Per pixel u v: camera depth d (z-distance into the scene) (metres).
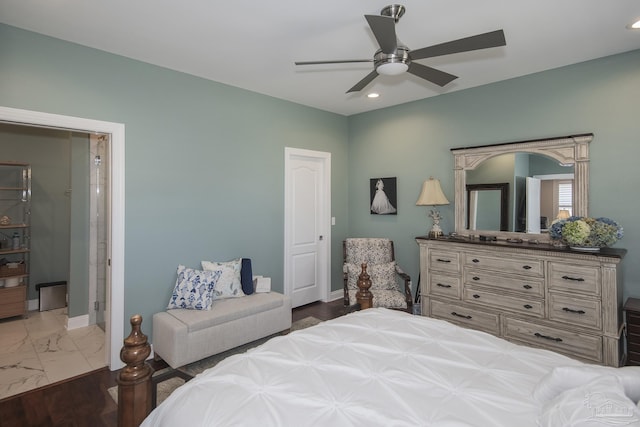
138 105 3.05
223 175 3.68
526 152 3.44
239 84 3.71
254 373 1.46
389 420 1.15
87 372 2.87
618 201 2.96
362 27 2.49
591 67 3.07
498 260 3.23
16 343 3.46
